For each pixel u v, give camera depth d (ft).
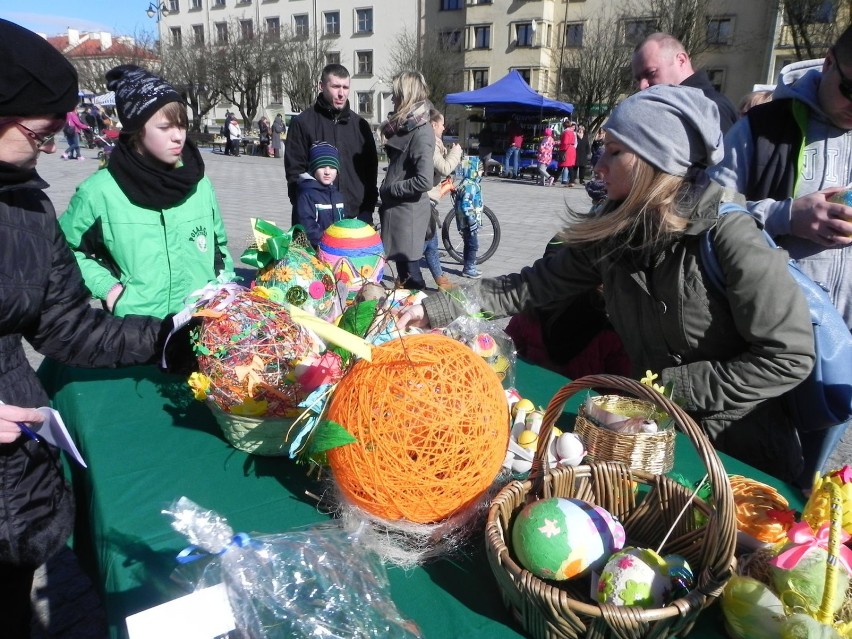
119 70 7.38
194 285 8.17
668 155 4.50
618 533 3.49
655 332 5.38
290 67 110.73
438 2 115.44
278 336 4.66
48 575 7.69
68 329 5.03
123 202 7.50
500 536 3.35
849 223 5.80
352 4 125.08
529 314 8.80
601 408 4.99
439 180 19.39
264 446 4.78
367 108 129.59
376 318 4.59
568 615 2.89
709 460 2.95
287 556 3.17
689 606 2.88
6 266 4.28
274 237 6.18
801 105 6.62
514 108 68.69
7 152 4.04
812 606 3.02
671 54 9.30
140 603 3.40
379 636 2.99
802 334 4.59
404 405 3.45
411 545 3.78
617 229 4.90
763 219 6.44
